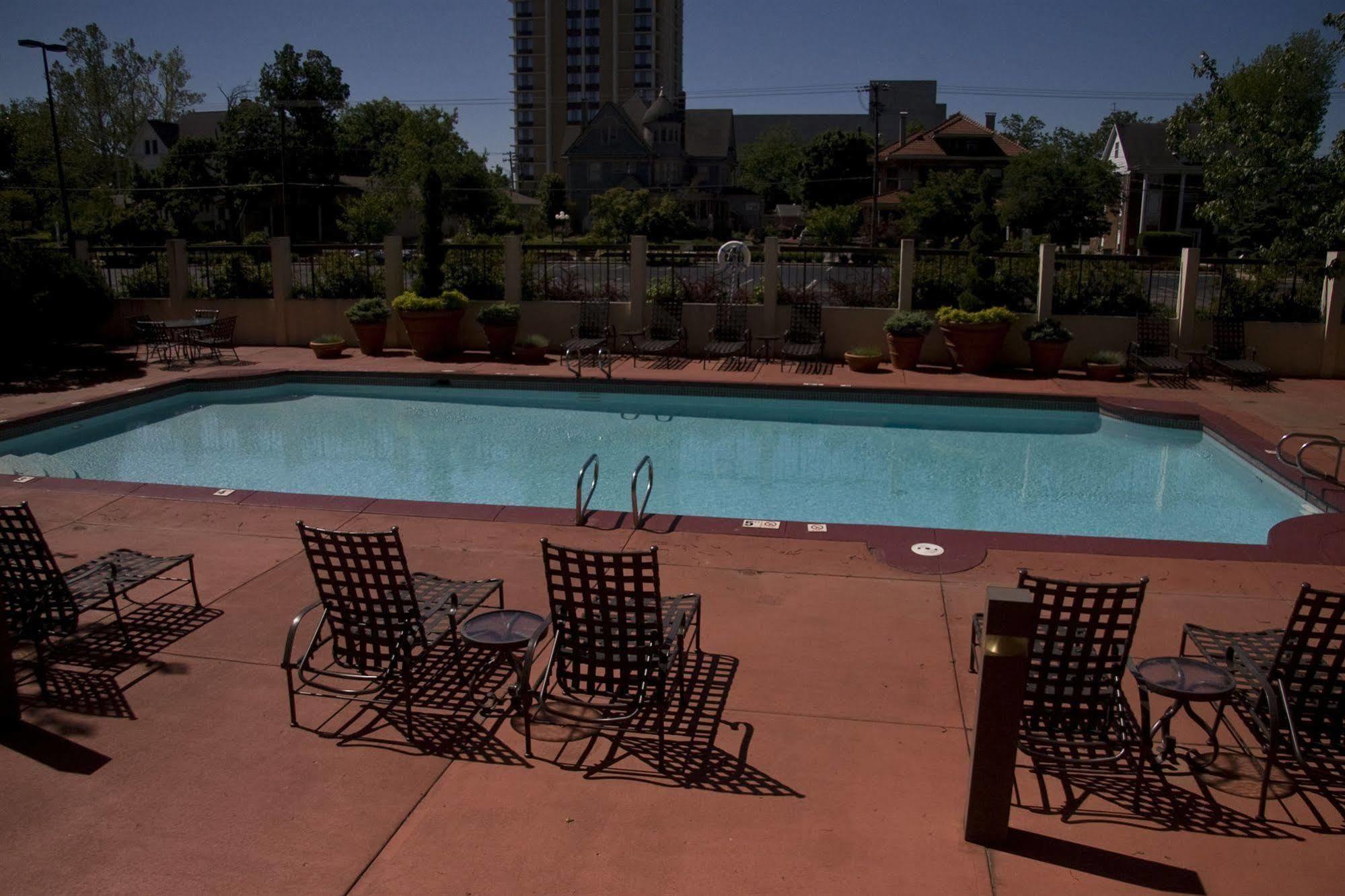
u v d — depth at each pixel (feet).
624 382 41.78
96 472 31.30
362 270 52.65
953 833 11.23
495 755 13.01
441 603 15.05
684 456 33.73
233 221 183.42
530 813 11.68
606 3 398.01
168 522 22.82
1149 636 16.57
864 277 48.11
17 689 14.21
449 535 21.93
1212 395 39.27
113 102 190.49
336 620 14.02
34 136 159.12
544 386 42.22
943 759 12.87
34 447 34.45
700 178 273.95
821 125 368.07
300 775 12.51
